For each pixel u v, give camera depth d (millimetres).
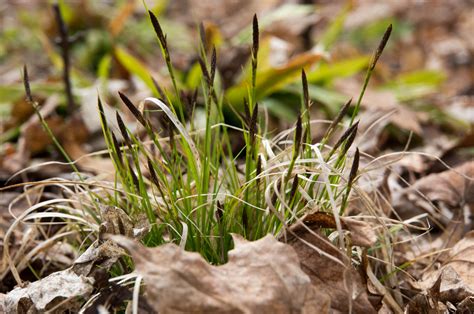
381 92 813
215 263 429
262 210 420
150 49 1214
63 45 690
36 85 792
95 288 414
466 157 617
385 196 523
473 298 431
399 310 415
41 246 455
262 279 380
